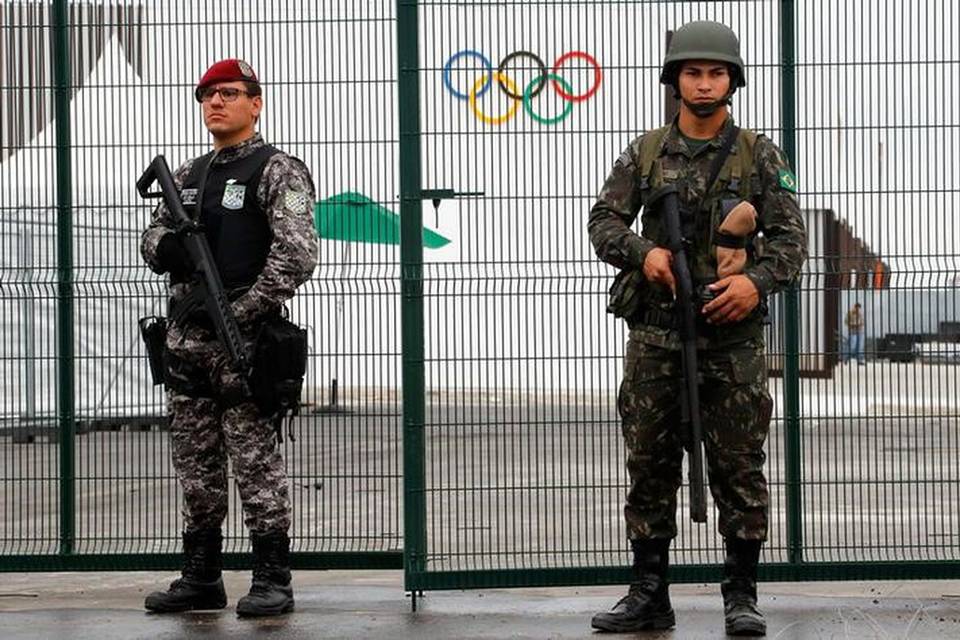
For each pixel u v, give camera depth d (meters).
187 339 8.83
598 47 9.48
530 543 9.66
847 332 9.57
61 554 9.87
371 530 11.48
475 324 9.50
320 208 9.98
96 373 10.48
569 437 9.67
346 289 10.02
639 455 8.28
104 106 10.10
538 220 9.50
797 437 9.47
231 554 9.44
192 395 8.97
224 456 9.11
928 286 9.52
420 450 9.19
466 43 9.45
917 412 10.73
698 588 9.92
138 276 10.33
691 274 8.10
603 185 8.57
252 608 8.88
